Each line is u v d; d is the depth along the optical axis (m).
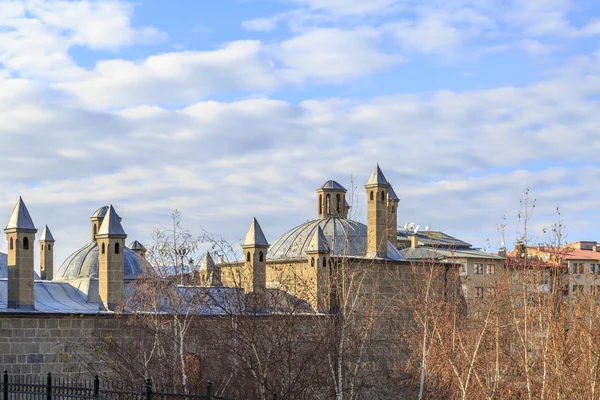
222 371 47.19
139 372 47.94
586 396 43.91
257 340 46.41
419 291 62.59
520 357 49.12
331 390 48.41
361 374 55.62
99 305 58.50
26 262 55.00
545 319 49.88
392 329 65.12
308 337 51.69
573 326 49.06
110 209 59.34
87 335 53.47
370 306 61.62
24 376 50.03
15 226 54.81
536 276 51.09
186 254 52.38
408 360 58.50
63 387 35.75
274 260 73.19
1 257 69.81
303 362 44.94
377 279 66.00
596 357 43.06
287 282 59.34
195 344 51.25
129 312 55.03
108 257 58.34
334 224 76.56
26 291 54.84
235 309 50.16
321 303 51.78
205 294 50.81
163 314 51.56
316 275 60.44
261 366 44.16
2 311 51.28
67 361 52.56
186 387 45.97
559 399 44.25
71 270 72.50
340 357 47.41
